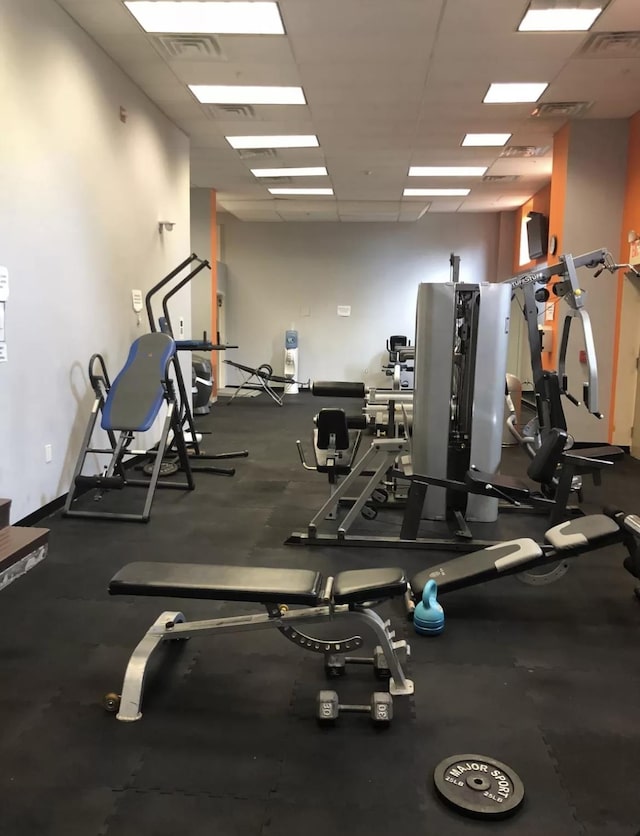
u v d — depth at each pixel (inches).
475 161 316.5
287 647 102.5
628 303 251.9
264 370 485.7
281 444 272.4
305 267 479.8
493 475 151.6
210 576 88.9
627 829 65.9
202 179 358.0
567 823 66.6
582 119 250.4
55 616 111.8
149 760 75.4
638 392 251.9
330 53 190.2
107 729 81.1
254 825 65.9
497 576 110.2
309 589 84.9
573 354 259.3
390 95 225.5
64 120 167.8
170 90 223.3
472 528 163.9
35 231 154.5
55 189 163.8
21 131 147.1
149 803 68.6
